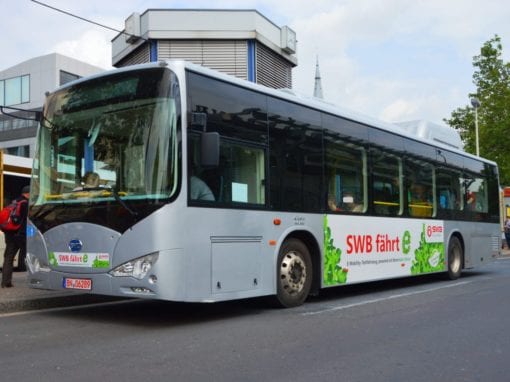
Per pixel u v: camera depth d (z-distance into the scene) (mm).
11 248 10875
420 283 13914
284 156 9359
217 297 7922
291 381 5148
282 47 24141
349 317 8508
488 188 17016
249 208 8570
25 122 49594
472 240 15734
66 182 8305
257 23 22453
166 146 7527
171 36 21953
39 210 8508
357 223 11008
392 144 12406
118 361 5840
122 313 8969
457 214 15000
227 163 8289
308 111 10062
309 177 9859
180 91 7676
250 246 8539
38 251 8461
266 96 9188
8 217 10758
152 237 7363
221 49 22250
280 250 9219
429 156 13898
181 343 6688
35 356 6066
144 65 7949
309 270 9828
